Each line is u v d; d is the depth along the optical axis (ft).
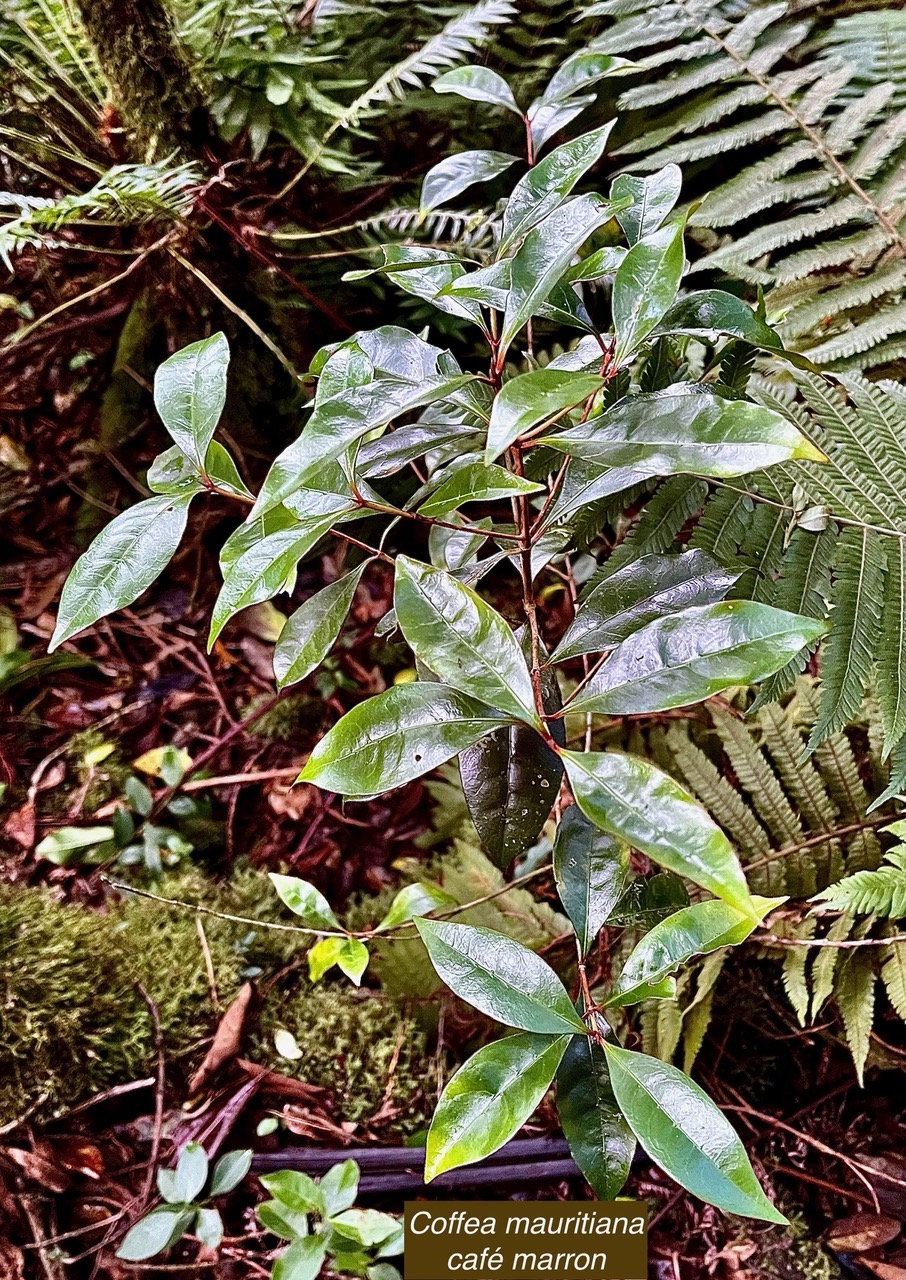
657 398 1.23
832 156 2.62
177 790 2.94
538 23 3.00
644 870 2.08
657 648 1.27
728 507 1.85
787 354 1.47
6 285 3.18
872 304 2.56
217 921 2.56
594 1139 1.38
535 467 1.66
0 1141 2.08
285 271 2.93
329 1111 2.22
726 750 2.20
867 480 1.86
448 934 1.35
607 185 2.98
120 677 3.31
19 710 3.17
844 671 1.78
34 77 2.68
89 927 2.43
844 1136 2.20
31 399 3.36
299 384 3.11
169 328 3.15
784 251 2.90
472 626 1.26
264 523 1.39
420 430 1.49
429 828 2.97
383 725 1.31
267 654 3.34
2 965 2.24
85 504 3.49
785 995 2.27
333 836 2.94
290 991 2.46
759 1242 2.05
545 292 1.23
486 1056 1.28
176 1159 2.10
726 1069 2.29
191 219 2.70
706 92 2.92
